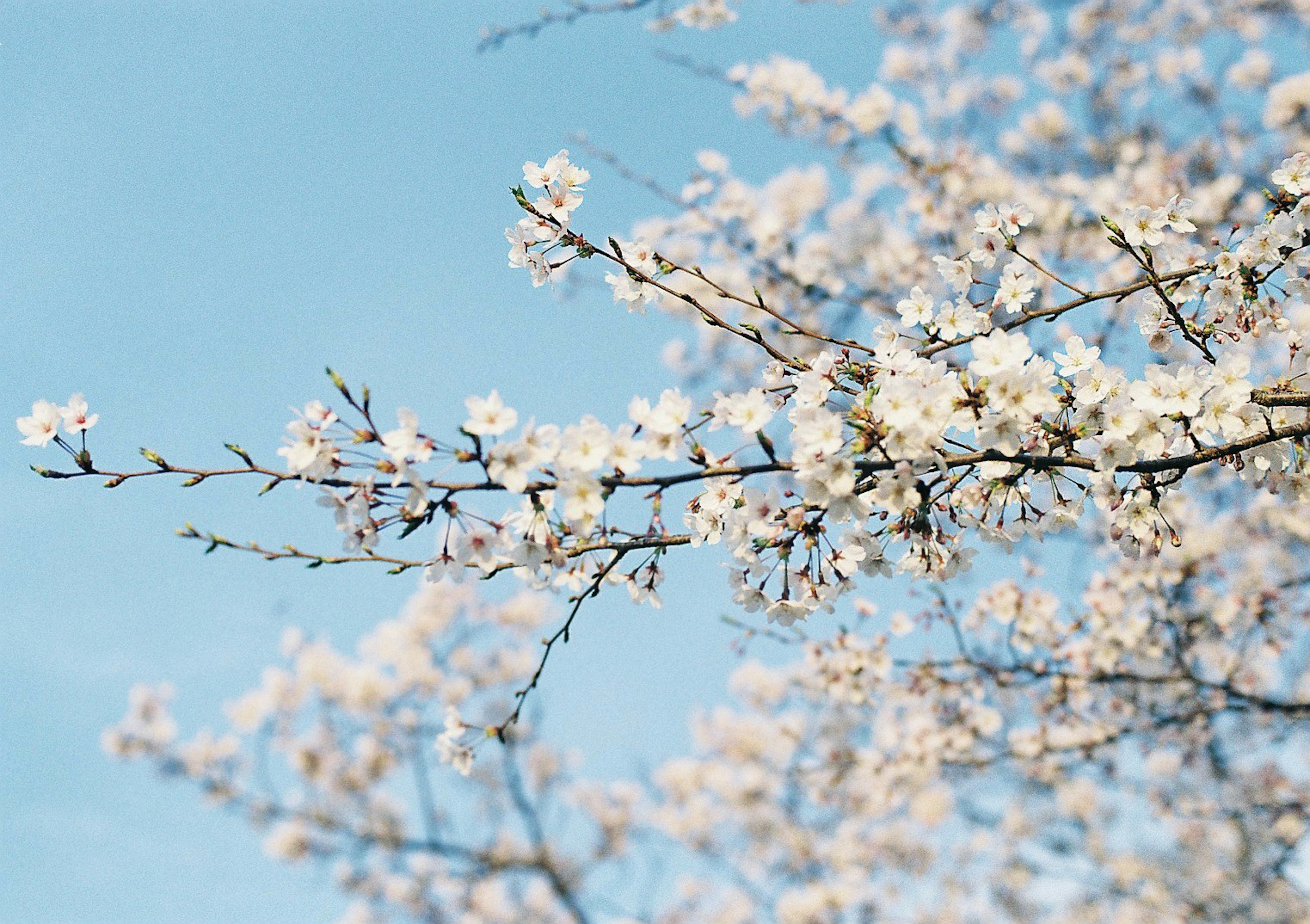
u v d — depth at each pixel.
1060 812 9.52
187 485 2.73
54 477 2.71
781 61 7.83
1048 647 7.07
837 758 8.53
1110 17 8.23
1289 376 3.19
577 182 3.20
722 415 2.80
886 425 2.68
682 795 10.75
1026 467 2.93
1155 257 3.62
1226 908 8.71
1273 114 7.55
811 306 7.87
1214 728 7.75
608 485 2.66
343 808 10.65
